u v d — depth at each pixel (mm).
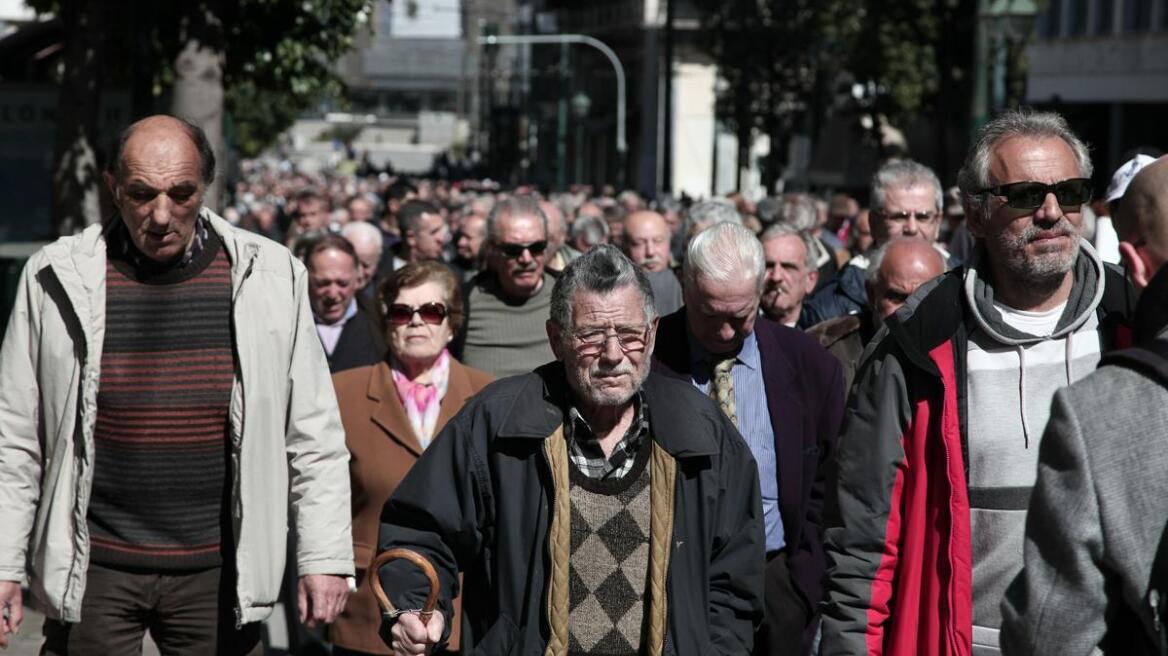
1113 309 8531
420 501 8539
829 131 100438
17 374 9805
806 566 11086
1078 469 6246
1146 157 11586
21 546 9781
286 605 15047
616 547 8359
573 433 8453
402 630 8438
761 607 8727
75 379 9734
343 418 12906
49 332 9742
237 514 9906
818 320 17109
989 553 8367
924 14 67750
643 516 8398
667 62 73875
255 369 9906
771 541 11148
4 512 9727
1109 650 6340
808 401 11258
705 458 8484
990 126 8562
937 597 8352
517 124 139000
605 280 8359
